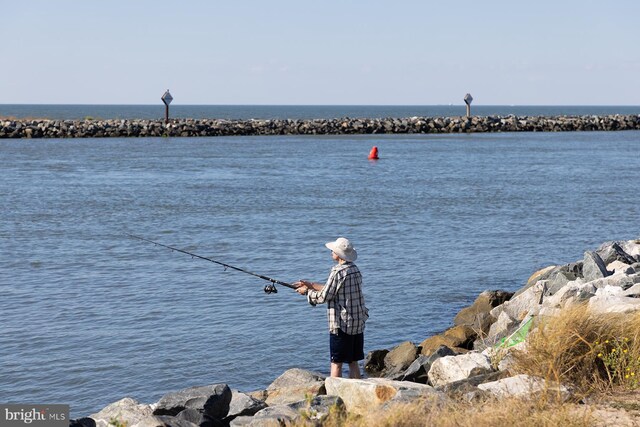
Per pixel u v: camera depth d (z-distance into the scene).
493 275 34.31
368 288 31.77
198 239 42.47
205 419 14.27
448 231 45.34
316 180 73.50
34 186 66.88
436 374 15.67
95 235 43.53
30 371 21.75
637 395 13.25
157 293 30.50
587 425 11.81
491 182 72.25
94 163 89.94
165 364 22.38
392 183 71.12
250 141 134.88
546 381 13.09
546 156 104.75
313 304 16.22
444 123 169.25
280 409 13.70
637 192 64.38
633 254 29.97
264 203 56.91
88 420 14.73
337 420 12.41
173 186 67.81
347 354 15.90
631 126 183.00
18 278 33.06
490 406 12.31
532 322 16.06
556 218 50.56
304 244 41.12
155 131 147.38
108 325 26.14
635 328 14.61
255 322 26.59
